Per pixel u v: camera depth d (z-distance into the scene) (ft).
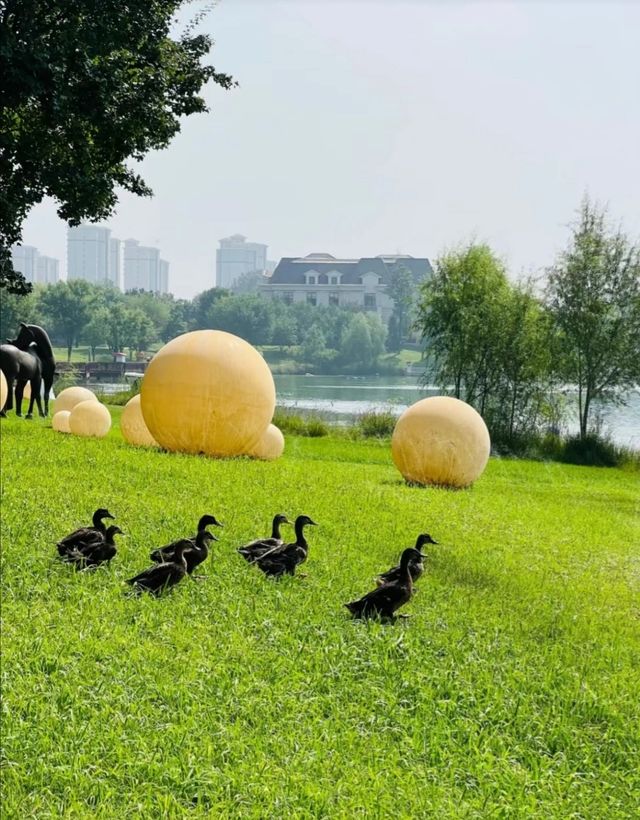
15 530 47.80
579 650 38.11
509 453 143.23
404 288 467.52
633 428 187.21
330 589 42.39
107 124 79.36
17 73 70.74
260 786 24.03
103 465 71.10
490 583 48.06
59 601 38.19
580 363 149.59
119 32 77.00
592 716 31.12
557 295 151.53
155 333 424.87
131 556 45.01
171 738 26.25
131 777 24.23
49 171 82.28
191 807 23.27
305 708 29.17
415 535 56.75
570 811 24.62
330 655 33.58
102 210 87.92
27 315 347.77
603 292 150.00
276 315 440.04
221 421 84.43
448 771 26.05
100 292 456.45
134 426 94.07
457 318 148.36
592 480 108.99
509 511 72.23
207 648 33.73
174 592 39.70
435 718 29.40
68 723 26.96
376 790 24.36
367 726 28.63
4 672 30.35
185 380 83.76
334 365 408.67
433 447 83.05
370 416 147.23
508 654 36.32
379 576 42.42
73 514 52.70
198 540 42.57
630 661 37.58
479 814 23.73
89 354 430.61
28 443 83.25
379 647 34.76
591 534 65.77
